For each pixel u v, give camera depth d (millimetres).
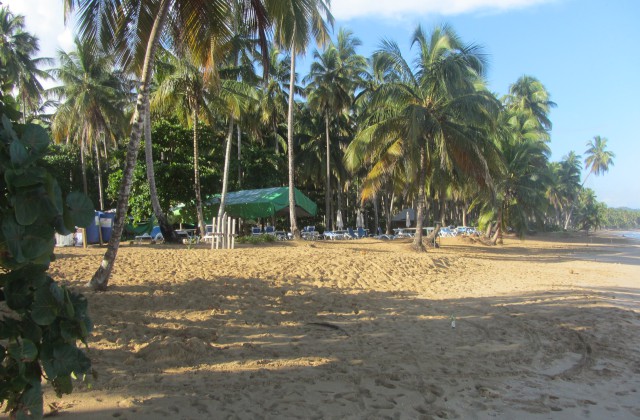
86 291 7633
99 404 4047
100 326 6223
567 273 15453
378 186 19531
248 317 7348
